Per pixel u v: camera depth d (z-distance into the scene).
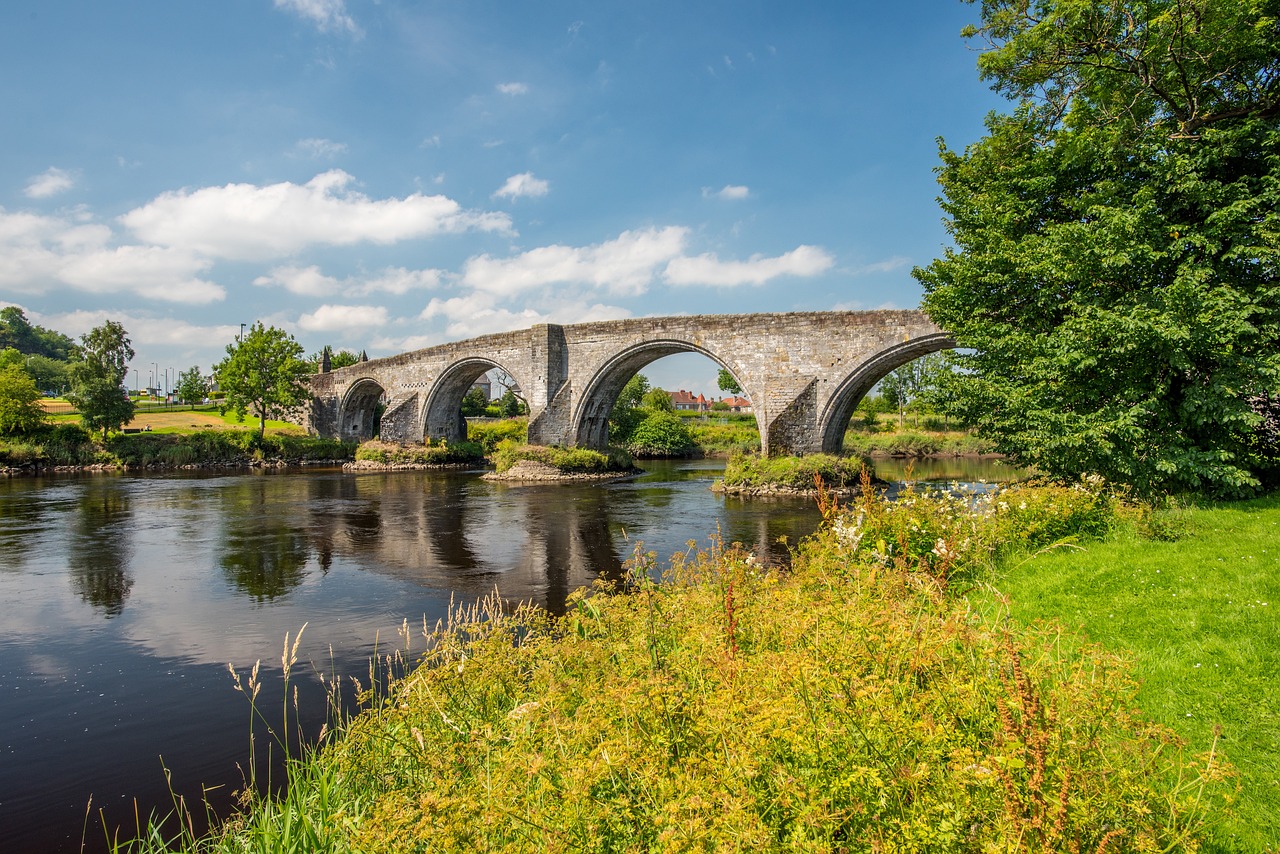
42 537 20.36
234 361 55.62
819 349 33.84
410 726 5.27
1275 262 11.80
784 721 3.42
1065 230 12.69
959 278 15.95
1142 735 3.66
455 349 50.94
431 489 33.88
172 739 7.80
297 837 4.67
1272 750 4.65
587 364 42.72
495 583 14.52
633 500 28.69
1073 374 12.88
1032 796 2.85
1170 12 12.95
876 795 3.13
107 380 48.81
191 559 17.17
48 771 7.19
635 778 3.48
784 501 27.92
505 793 3.38
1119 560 8.92
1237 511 10.86
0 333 123.00
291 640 11.04
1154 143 13.27
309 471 46.44
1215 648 6.23
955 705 3.77
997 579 8.93
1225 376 11.75
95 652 10.68
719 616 5.77
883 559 7.73
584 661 5.69
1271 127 12.73
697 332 37.59
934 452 55.59
